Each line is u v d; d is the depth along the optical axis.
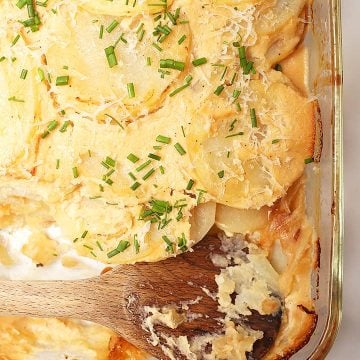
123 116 0.35
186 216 0.35
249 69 0.35
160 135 0.35
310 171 0.36
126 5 0.34
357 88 0.43
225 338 0.35
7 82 0.35
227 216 0.36
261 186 0.35
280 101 0.35
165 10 0.35
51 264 0.41
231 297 0.36
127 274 0.36
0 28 0.35
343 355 0.42
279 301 0.36
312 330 0.36
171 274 0.36
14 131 0.35
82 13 0.35
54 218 0.38
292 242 0.36
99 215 0.36
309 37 0.37
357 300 0.42
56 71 0.35
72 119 0.35
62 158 0.35
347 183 0.43
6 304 0.37
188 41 0.35
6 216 0.39
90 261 0.40
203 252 0.36
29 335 0.40
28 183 0.36
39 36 0.35
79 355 0.40
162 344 0.36
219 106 0.34
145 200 0.35
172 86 0.35
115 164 0.35
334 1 0.36
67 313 0.37
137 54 0.35
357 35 0.43
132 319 0.36
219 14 0.35
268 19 0.35
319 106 0.36
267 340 0.35
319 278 0.36
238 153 0.35
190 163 0.34
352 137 0.43
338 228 0.36
